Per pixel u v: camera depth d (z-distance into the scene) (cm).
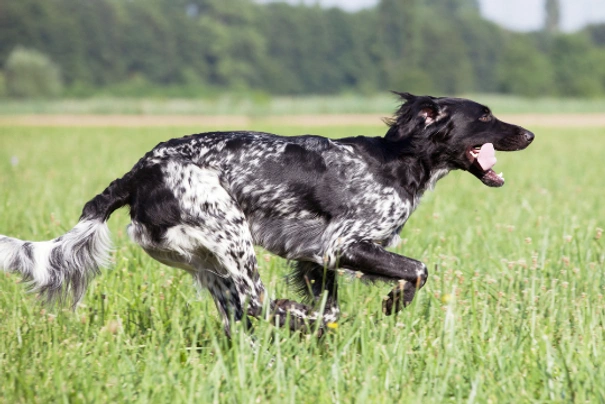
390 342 701
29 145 3178
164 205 737
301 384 625
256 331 718
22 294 837
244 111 6806
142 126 5044
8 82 9988
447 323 691
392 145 804
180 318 770
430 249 997
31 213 1291
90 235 738
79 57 12219
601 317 761
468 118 812
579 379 627
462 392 612
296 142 780
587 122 5634
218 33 13038
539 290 823
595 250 995
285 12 13488
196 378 624
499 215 1295
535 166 2325
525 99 8700
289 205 771
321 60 13475
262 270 890
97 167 2203
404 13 13200
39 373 644
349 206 775
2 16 11769
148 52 12775
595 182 1891
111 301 806
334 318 789
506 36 14738
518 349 680
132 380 632
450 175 2094
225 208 742
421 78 12462
